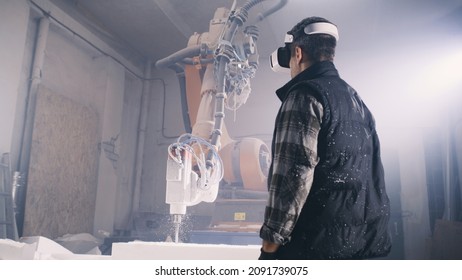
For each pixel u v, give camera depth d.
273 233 0.79
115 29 5.39
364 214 0.87
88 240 4.19
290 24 5.04
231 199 3.02
